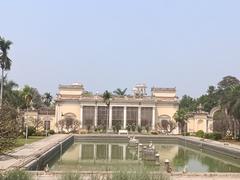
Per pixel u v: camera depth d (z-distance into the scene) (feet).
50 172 120.78
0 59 292.40
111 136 389.39
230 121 362.53
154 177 79.25
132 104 486.79
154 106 488.85
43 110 486.38
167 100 497.05
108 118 484.33
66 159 216.33
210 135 374.84
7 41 292.20
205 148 294.25
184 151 283.79
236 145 285.84
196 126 471.21
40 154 179.52
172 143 380.78
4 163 142.61
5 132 97.71
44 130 423.23
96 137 387.14
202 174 127.85
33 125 401.70
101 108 486.38
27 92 403.75
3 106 123.34
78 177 80.84
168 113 494.59
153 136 399.03
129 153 255.50
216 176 126.72
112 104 485.56
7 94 322.96
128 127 477.36
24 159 156.15
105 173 87.30
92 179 85.30
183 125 473.67
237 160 224.33
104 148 295.89
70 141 336.49
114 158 223.10
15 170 82.48
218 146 266.36
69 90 497.87
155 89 504.02
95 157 229.04
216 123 386.73
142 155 218.79
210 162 213.25
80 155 240.94
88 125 480.64
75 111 487.61
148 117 489.67
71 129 457.27
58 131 456.04
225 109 371.97
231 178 123.95
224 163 208.64
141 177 78.33
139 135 411.75
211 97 617.21
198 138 372.17
